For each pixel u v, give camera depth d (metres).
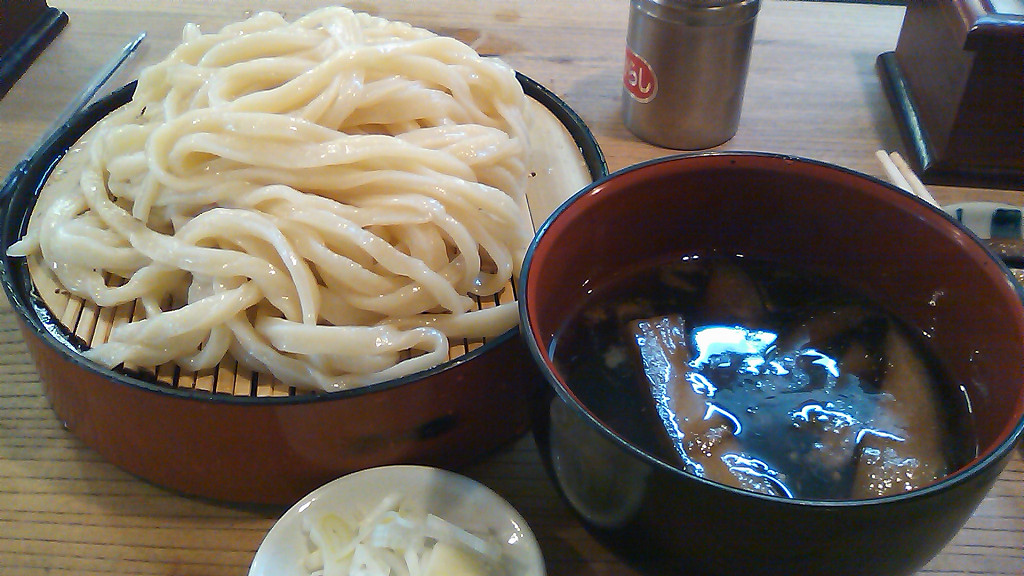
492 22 0.61
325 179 0.32
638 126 0.50
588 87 0.55
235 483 0.31
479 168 0.35
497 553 0.28
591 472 0.22
